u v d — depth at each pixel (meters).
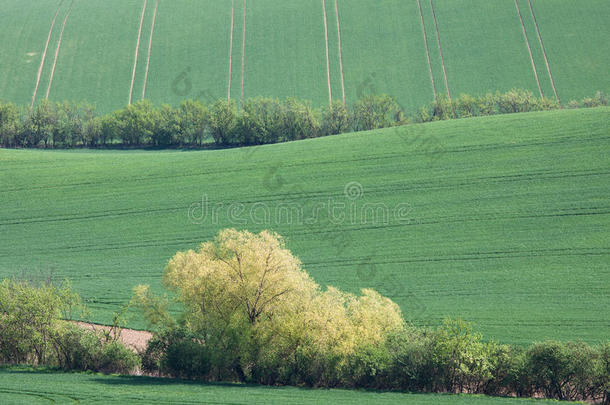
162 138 80.19
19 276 40.53
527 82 100.56
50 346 30.44
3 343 30.34
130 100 102.88
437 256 45.25
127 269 45.38
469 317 36.84
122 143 83.12
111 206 55.66
